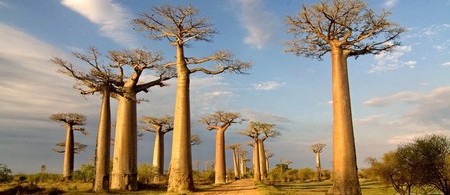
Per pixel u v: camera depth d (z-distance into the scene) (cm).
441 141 1647
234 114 4231
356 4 1839
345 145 1827
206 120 4256
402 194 1812
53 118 4528
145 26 2386
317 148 5581
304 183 4244
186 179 2259
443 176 1609
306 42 2073
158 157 4428
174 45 2409
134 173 2623
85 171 4097
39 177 4091
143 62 2653
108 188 2362
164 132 4531
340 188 1786
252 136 4712
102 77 2406
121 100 2673
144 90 2772
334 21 1912
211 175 5106
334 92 1914
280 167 5822
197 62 2427
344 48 1978
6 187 2481
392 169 1803
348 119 1864
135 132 2677
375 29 1909
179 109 2327
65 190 2417
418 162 1658
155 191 2470
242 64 2484
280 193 2089
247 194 2114
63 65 2306
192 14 2355
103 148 2377
